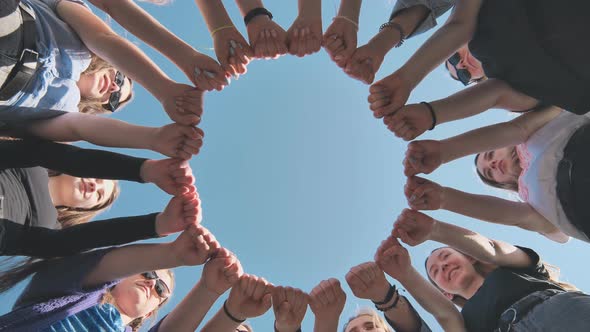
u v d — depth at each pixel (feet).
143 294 3.16
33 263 2.79
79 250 2.65
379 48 2.77
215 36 2.75
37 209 2.68
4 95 2.34
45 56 2.44
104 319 2.68
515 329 2.68
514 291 2.85
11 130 2.75
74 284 2.55
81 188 3.27
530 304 2.71
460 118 2.84
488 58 2.68
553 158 2.84
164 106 2.69
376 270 2.96
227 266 2.82
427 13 2.88
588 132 2.70
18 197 2.54
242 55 2.72
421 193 2.93
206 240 2.81
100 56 2.79
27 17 2.37
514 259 3.14
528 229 3.29
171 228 2.76
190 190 2.80
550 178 2.85
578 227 2.70
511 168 3.50
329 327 2.94
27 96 2.44
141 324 3.49
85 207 3.37
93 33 2.73
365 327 3.40
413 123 2.76
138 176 2.75
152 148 2.74
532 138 3.05
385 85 2.68
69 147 2.73
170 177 2.72
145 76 2.69
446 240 3.12
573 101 2.48
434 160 2.85
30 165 2.68
